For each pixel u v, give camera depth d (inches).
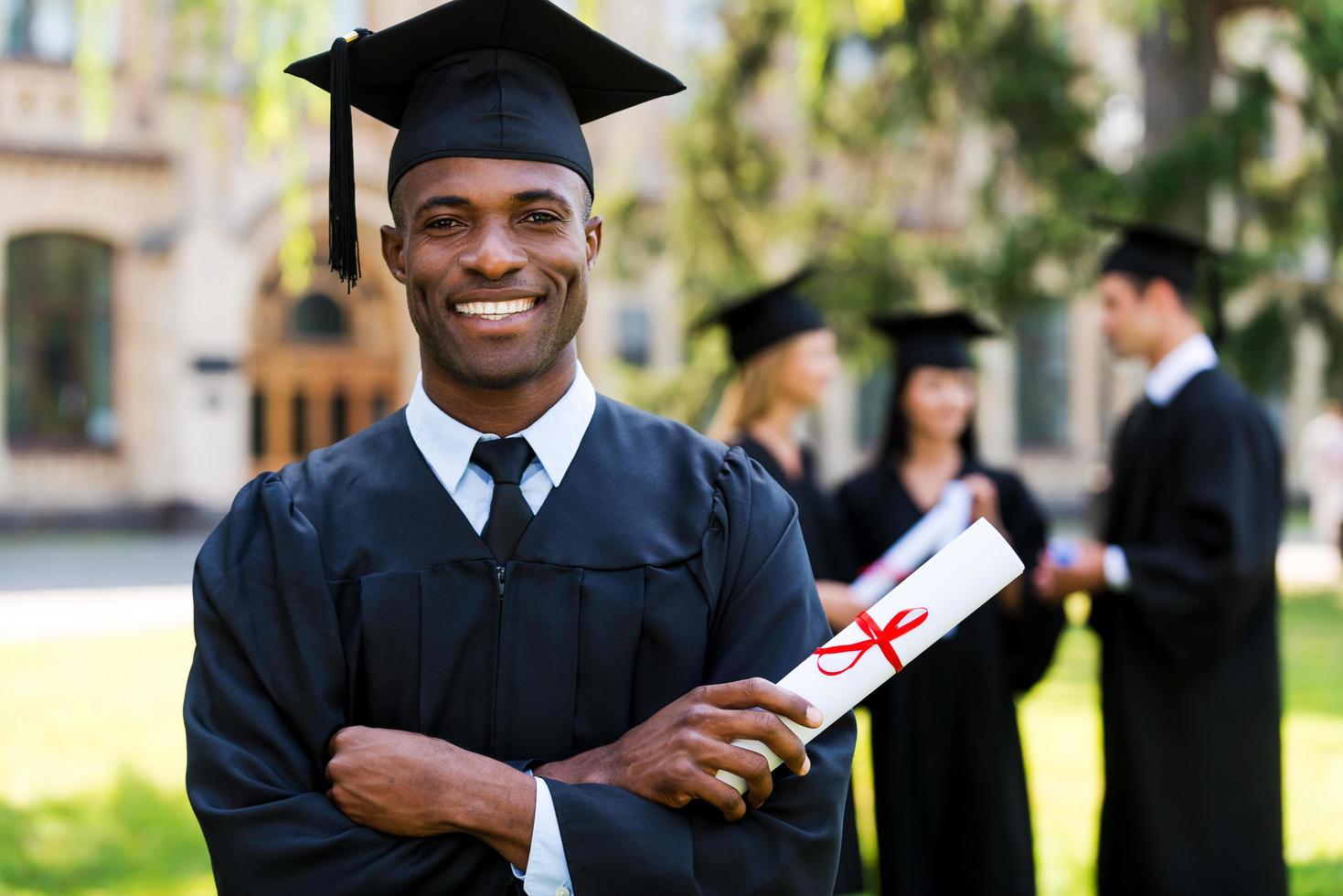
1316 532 633.6
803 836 56.4
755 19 367.6
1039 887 155.0
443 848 54.2
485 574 59.1
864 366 365.4
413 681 58.2
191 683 58.5
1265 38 363.6
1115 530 141.1
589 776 55.9
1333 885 153.9
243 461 673.6
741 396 149.0
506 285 57.9
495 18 59.6
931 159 374.9
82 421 671.1
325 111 244.5
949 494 144.6
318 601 57.7
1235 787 127.7
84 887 156.8
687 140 374.6
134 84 663.1
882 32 340.5
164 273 663.1
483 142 58.9
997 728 137.5
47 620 385.1
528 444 61.5
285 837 54.0
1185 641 127.6
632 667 59.2
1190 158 340.5
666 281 742.5
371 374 709.3
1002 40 348.2
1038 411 842.2
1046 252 350.0
